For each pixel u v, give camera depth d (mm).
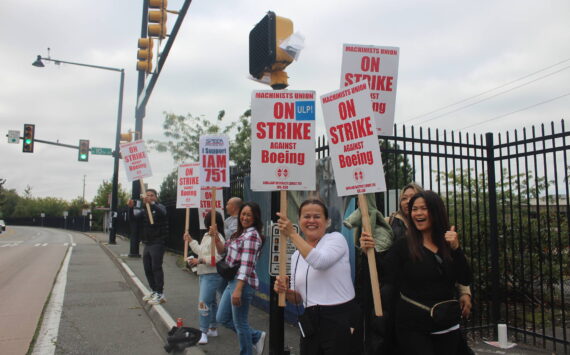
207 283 5691
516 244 7480
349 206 5336
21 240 32344
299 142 3814
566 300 7996
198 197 7316
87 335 6461
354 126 3525
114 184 24188
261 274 7762
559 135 5145
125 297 9328
